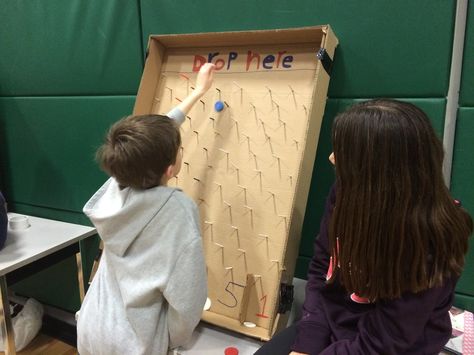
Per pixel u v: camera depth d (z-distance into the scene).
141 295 0.97
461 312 1.16
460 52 1.08
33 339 1.97
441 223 0.72
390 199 0.73
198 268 0.97
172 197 1.00
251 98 1.25
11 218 1.77
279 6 1.26
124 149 0.97
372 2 1.14
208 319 1.21
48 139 1.87
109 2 1.56
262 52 1.25
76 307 1.98
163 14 1.46
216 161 1.29
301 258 1.40
